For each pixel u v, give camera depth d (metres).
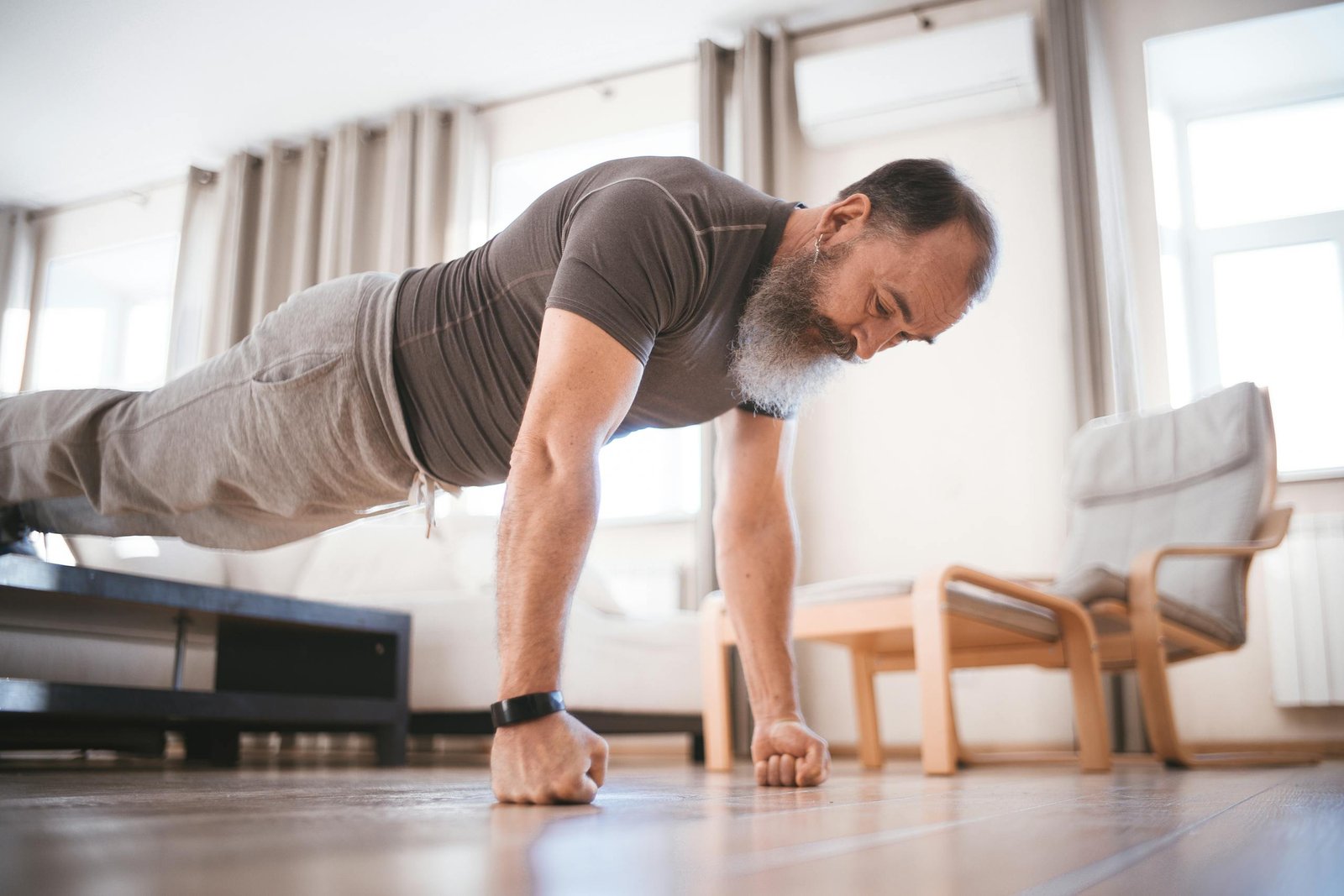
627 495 4.86
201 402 1.56
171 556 3.36
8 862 0.47
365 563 3.45
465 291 1.39
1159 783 1.62
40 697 1.97
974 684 3.84
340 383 1.44
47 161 5.88
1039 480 3.90
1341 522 3.42
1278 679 3.42
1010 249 4.09
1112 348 3.69
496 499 4.70
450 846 0.58
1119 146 4.05
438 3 4.54
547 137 5.21
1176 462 3.04
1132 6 4.11
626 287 1.14
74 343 6.48
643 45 4.82
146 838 0.59
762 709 1.51
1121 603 2.50
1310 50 3.99
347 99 5.29
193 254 5.73
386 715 2.74
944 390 4.09
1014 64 4.03
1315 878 0.48
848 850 0.58
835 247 1.25
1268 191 4.22
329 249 5.34
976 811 0.91
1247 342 4.12
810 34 4.61
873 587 2.32
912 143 4.31
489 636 3.06
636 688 3.30
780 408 1.50
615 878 0.46
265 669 3.01
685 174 1.27
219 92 5.21
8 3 4.53
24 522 1.85
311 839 0.60
